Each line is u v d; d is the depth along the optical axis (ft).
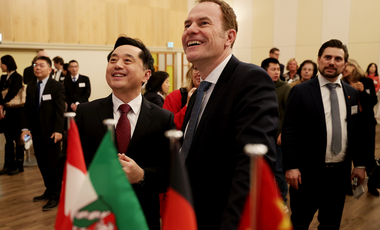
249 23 37.55
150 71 4.87
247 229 1.62
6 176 14.03
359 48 29.86
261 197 1.53
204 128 3.44
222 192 3.33
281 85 10.65
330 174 6.53
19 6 23.68
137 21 31.12
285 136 6.71
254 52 37.55
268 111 2.95
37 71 10.87
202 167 3.41
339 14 30.81
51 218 9.95
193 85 7.55
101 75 29.01
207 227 3.38
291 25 34.14
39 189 12.50
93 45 28.04
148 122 4.62
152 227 4.44
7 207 10.77
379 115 25.70
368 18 29.12
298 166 6.64
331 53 6.33
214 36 3.53
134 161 4.26
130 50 4.55
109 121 2.03
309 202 6.66
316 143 6.46
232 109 3.27
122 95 4.59
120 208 2.04
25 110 11.29
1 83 14.52
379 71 28.89
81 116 4.59
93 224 2.04
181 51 34.99
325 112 6.50
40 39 24.97
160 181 4.39
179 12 34.47
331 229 6.63
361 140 6.59
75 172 2.38
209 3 3.66
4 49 23.65
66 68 21.77
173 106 7.45
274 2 35.24
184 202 1.77
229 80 3.44
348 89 6.66
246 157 2.71
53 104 10.93
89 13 27.71
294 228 6.91
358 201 11.20
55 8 25.64
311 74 12.50
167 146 4.69
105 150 2.04
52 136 10.75
